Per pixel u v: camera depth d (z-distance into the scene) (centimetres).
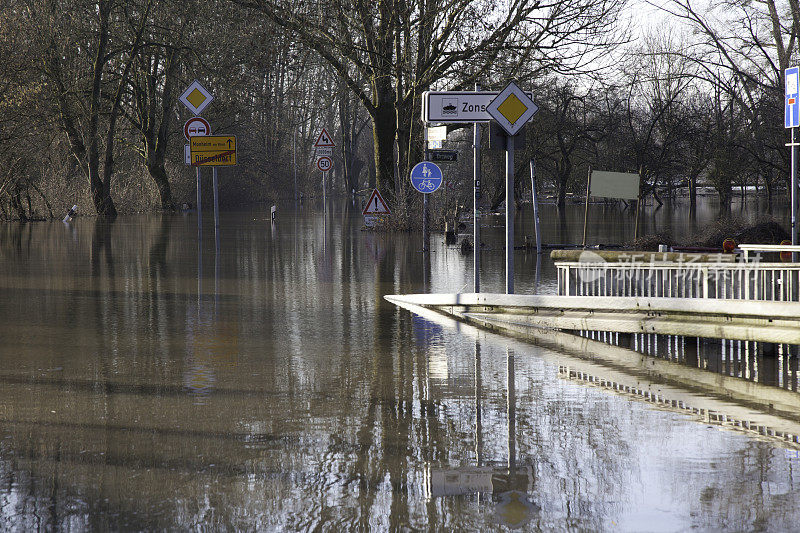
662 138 7681
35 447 793
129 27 6606
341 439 822
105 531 591
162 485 687
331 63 4400
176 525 602
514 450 786
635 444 805
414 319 1639
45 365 1188
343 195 14475
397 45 4188
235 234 4178
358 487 684
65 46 5962
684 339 1358
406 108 4275
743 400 985
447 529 595
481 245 3491
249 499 655
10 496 661
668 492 671
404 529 595
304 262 2769
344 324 1575
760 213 6178
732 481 697
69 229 4578
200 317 1647
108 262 2748
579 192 9150
